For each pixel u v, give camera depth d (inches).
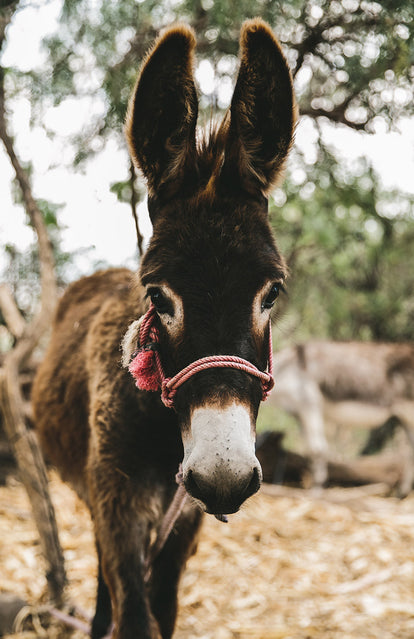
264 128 70.2
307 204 190.7
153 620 72.6
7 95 140.3
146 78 65.9
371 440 315.3
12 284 187.9
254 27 66.2
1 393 118.2
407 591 140.5
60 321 121.3
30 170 151.0
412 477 235.8
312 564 155.3
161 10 133.4
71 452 97.5
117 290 103.0
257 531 172.6
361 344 269.0
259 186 68.0
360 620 124.9
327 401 261.4
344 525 185.3
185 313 58.9
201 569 146.4
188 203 64.2
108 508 76.7
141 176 69.1
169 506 80.1
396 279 307.3
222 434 53.8
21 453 116.3
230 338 58.0
